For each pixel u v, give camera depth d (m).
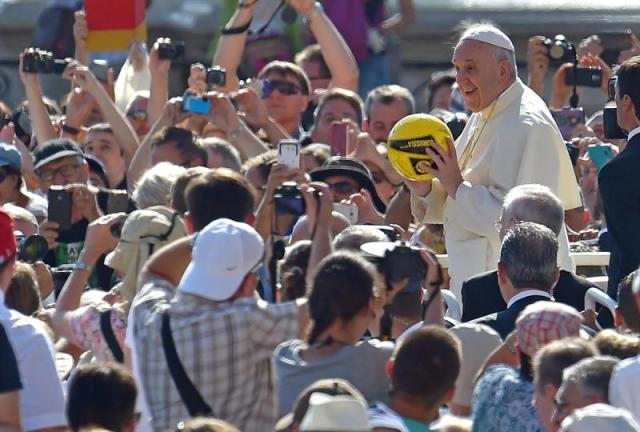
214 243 21.27
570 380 19.36
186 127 37.34
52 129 38.41
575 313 21.05
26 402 21.88
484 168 28.58
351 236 24.42
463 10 52.44
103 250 25.12
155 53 38.09
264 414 21.47
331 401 16.08
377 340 21.88
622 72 26.91
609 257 28.73
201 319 21.09
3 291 22.33
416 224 32.69
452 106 40.59
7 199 32.19
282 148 25.97
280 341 21.33
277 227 25.14
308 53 42.25
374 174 33.69
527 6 52.56
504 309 25.88
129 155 36.91
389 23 49.34
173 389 21.11
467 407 22.88
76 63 37.44
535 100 28.88
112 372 20.25
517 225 24.30
